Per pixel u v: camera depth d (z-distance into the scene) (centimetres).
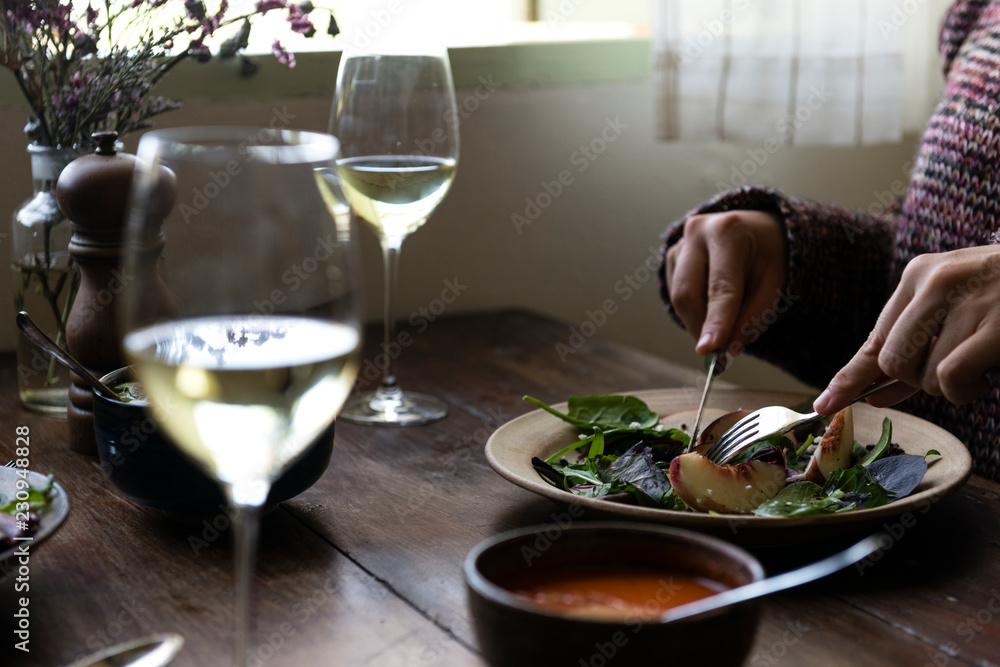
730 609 40
